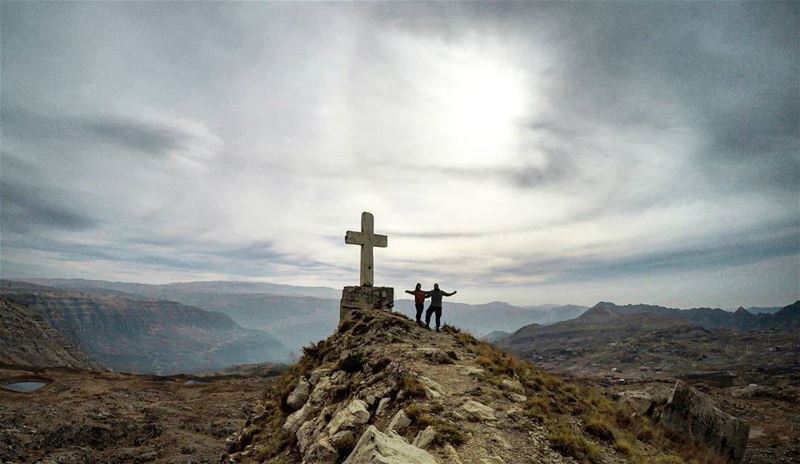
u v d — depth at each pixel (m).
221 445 33.88
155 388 58.03
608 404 14.54
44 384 58.53
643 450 11.52
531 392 12.68
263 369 107.19
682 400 15.59
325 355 19.00
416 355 14.43
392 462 6.25
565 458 8.85
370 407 11.60
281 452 12.77
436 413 9.82
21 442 30.89
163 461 29.55
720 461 13.40
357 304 23.11
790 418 36.62
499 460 8.07
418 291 21.33
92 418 37.28
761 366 122.75
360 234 24.28
